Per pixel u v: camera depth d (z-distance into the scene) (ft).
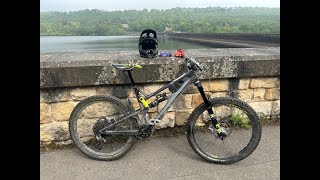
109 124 9.20
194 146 9.23
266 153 9.53
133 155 9.54
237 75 10.61
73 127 9.32
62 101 9.71
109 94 9.92
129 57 10.07
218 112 10.94
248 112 8.85
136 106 10.18
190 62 8.70
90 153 9.32
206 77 10.28
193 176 8.36
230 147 9.95
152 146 10.12
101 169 8.76
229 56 10.41
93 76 9.46
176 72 9.97
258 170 8.63
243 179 8.20
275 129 11.27
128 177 8.32
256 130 8.83
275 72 10.93
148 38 9.89
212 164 9.05
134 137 9.23
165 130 10.94
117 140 10.31
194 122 9.21
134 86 9.04
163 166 8.89
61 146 10.11
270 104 11.62
